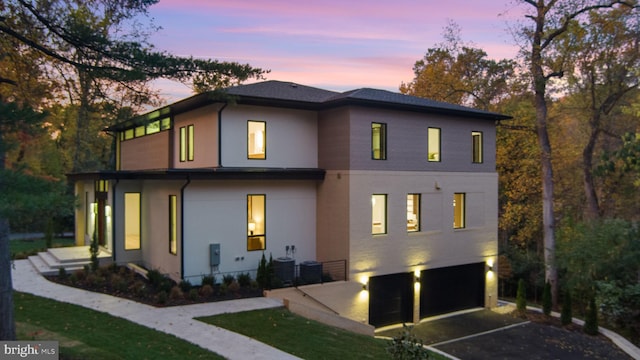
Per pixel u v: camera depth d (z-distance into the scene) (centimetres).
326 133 1789
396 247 1780
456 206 2014
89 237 2231
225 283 1542
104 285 1523
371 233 1714
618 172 2528
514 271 2606
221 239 1609
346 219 1669
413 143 1841
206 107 1731
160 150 2134
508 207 3011
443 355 1459
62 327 1081
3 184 613
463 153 2009
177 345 1028
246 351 1041
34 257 1961
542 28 2323
